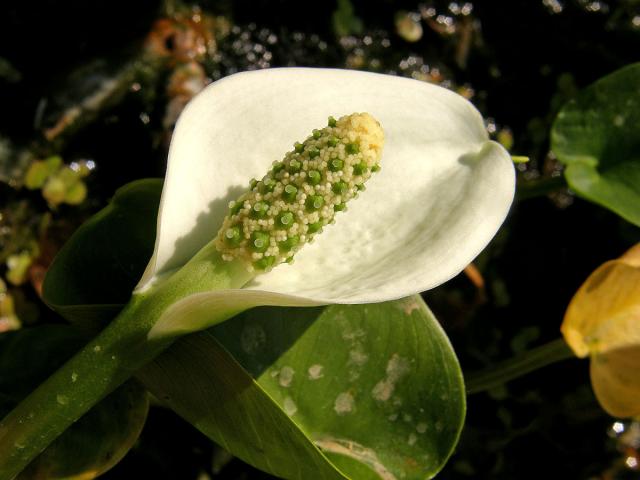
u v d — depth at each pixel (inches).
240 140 4.0
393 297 3.5
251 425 4.1
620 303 5.1
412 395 4.6
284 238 3.7
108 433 4.6
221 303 3.5
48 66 6.4
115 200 4.5
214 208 3.9
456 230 3.9
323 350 4.6
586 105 6.1
